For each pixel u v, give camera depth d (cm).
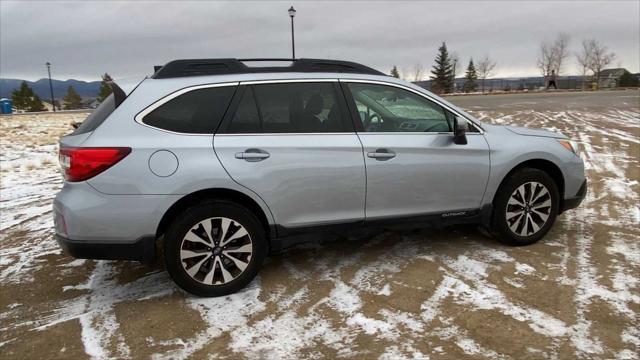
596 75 7062
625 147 1075
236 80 392
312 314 359
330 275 425
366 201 414
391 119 436
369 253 473
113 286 422
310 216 403
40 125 2312
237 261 390
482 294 379
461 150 437
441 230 533
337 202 407
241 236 387
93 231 358
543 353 303
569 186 486
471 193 447
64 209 358
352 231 420
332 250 484
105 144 357
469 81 7794
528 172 462
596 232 512
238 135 382
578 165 488
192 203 379
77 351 323
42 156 1193
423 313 354
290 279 420
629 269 418
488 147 448
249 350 317
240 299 386
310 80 410
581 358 298
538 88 7094
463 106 2730
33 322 364
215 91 386
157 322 356
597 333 323
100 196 356
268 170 383
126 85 383
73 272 456
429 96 445
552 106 2586
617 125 1538
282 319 353
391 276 418
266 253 404
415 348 312
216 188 375
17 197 762
